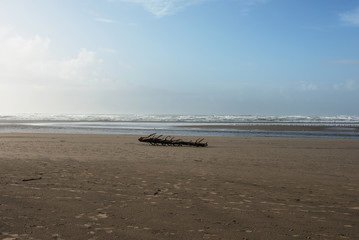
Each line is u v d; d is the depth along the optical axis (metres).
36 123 57.97
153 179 8.34
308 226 4.75
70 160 11.77
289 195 6.83
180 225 4.70
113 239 4.08
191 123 63.81
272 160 13.55
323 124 63.22
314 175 9.77
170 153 15.51
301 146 20.80
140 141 21.56
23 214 5.04
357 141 25.34
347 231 4.55
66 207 5.50
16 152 14.42
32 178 8.05
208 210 5.52
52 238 4.06
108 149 16.89
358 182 8.65
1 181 7.57
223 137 28.17
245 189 7.36
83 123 59.69
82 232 4.30
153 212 5.33
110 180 8.07
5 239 3.98
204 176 8.98
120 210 5.40
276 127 48.22
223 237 4.24
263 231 4.50
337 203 6.19
